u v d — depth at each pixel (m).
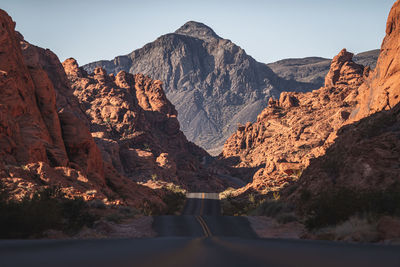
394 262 2.80
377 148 40.88
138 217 45.69
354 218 20.81
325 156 57.72
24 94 72.62
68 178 60.81
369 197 23.19
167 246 5.22
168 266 2.83
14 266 2.75
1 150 57.31
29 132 65.62
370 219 19.20
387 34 74.75
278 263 3.00
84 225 30.11
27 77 76.88
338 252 3.68
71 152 82.19
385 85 66.12
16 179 47.69
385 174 36.84
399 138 41.53
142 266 2.83
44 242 5.64
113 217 39.88
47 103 80.31
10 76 69.00
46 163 63.28
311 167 61.88
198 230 34.16
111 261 3.14
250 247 4.70
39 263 2.96
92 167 84.81
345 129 70.06
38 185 49.28
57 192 37.47
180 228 35.34
